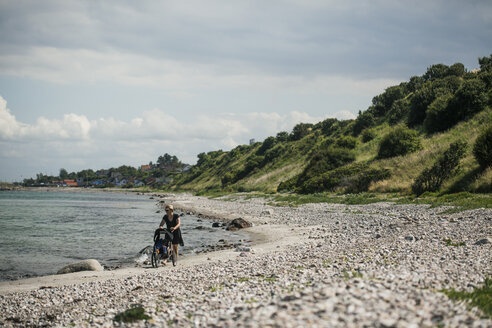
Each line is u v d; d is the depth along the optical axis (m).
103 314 8.10
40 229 30.97
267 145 120.31
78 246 22.23
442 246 11.54
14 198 112.75
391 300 4.91
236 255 16.42
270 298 6.48
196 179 155.88
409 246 12.05
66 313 8.77
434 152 41.59
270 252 16.06
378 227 18.53
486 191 27.56
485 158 30.23
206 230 28.39
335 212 31.84
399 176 40.47
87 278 13.21
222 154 175.75
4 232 28.78
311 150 83.00
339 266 9.87
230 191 92.69
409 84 76.75
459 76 67.94
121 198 117.62
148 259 17.94
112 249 21.19
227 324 5.02
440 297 5.39
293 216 32.66
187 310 6.98
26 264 17.19
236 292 8.04
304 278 8.66
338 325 4.04
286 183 64.25
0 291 11.52
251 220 32.59
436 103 53.47
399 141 49.62
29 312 9.05
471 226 14.90
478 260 8.95
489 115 45.50
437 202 26.61
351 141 64.81
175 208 56.56
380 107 74.62
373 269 8.61
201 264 14.61
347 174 48.22
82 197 126.25
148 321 6.63
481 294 5.92
